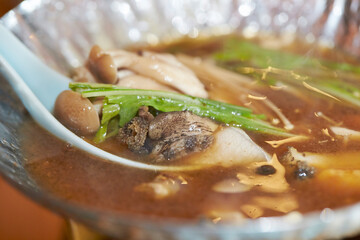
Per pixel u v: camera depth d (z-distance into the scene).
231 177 0.21
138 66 0.25
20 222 0.29
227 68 0.28
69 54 0.28
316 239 0.17
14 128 0.23
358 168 0.21
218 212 0.20
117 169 0.21
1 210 0.30
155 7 0.31
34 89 0.24
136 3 0.30
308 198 0.20
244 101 0.25
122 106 0.23
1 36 0.24
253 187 0.21
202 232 0.16
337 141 0.23
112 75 0.24
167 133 0.22
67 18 0.28
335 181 0.21
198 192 0.20
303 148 0.22
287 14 0.31
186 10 0.31
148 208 0.20
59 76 0.25
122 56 0.25
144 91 0.23
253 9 0.32
